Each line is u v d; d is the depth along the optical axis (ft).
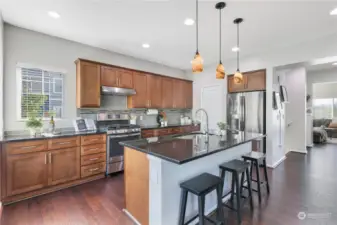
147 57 15.40
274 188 9.55
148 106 15.30
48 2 7.54
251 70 14.64
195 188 5.47
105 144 11.42
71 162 9.98
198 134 9.98
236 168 6.97
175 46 12.75
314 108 26.71
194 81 19.60
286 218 6.99
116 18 8.89
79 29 10.12
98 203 8.17
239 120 15.16
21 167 8.43
